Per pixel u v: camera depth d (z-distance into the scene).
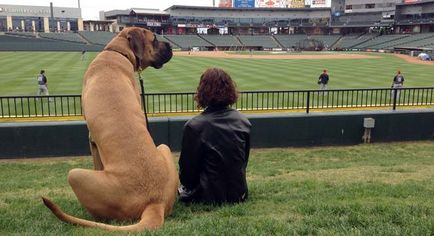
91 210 4.30
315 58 66.94
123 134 4.45
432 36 93.69
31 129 11.78
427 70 44.59
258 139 13.05
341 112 13.74
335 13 121.00
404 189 6.35
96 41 92.69
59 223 4.51
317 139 13.39
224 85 5.03
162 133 12.28
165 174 4.45
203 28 125.25
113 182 4.23
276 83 31.53
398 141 13.91
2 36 79.69
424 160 11.10
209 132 5.00
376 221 4.17
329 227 4.09
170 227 4.07
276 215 4.76
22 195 7.12
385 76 37.56
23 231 4.41
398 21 108.69
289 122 13.13
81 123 12.05
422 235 3.75
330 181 7.68
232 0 130.12
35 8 132.00
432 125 14.04
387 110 14.24
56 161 11.59
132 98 4.90
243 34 126.88
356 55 77.62
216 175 5.14
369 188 6.49
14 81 31.23
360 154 12.23
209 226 4.09
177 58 63.41
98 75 5.01
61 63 48.50
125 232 3.84
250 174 9.36
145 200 4.26
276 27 128.00
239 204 5.21
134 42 5.61
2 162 11.53
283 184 7.39
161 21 121.00
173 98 20.80
